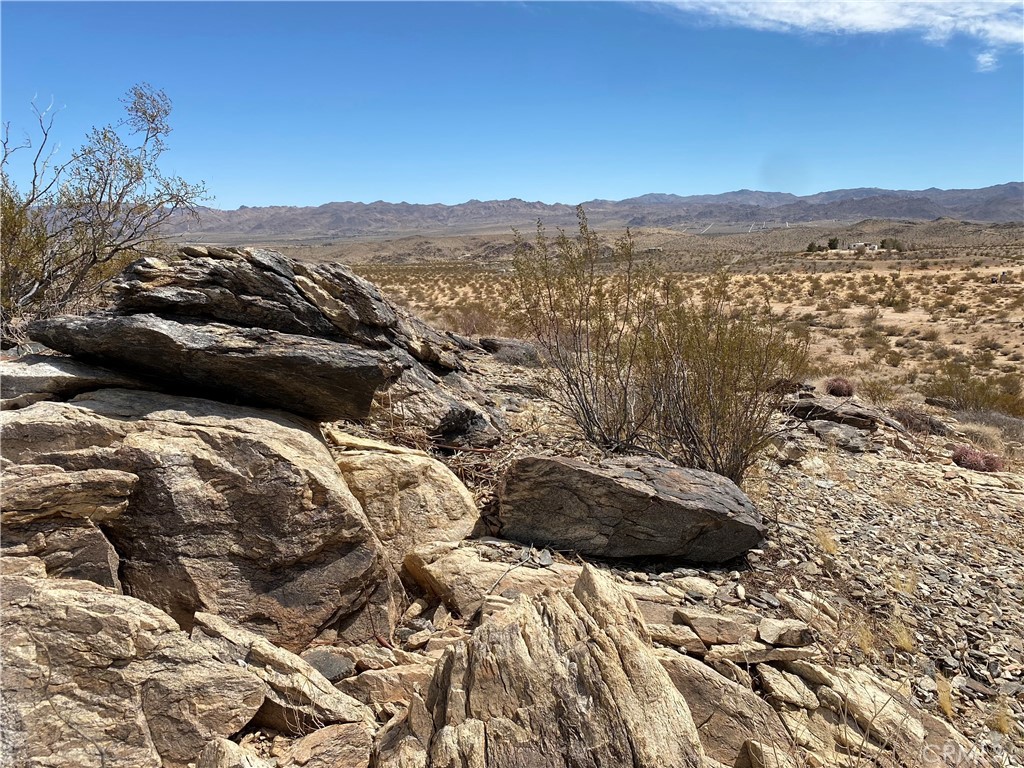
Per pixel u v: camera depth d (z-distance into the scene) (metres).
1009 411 16.45
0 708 2.51
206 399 4.44
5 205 7.35
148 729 2.74
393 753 2.78
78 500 3.21
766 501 6.82
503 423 7.97
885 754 3.40
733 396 6.85
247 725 3.06
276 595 3.67
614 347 8.01
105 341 4.09
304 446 4.14
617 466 5.38
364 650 3.79
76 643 2.74
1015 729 3.96
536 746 2.66
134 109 8.48
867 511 7.23
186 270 4.54
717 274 7.48
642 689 2.90
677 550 5.09
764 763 3.10
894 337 29.34
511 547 4.89
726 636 4.11
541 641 3.13
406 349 7.73
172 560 3.45
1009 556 6.61
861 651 4.46
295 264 5.32
